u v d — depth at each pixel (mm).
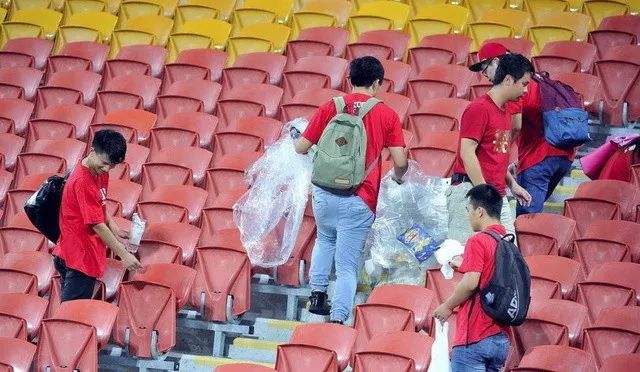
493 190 25078
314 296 29578
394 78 40562
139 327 29984
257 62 43000
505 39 41969
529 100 31656
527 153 32094
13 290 31750
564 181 36188
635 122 37812
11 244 33750
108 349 30969
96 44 45844
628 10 44750
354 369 26188
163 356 30438
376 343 26844
